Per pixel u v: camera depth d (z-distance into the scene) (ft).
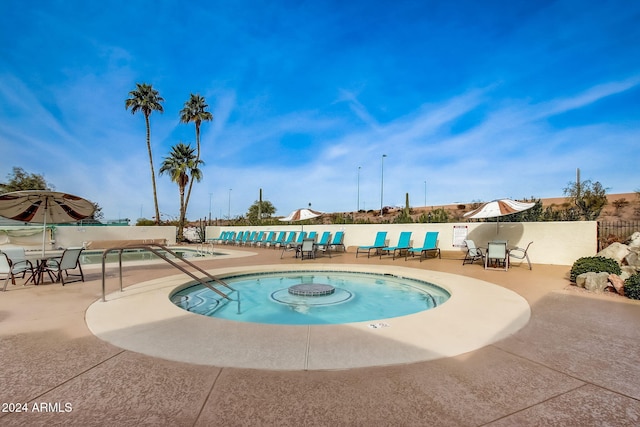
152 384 8.29
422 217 49.75
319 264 33.58
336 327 12.74
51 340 11.55
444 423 6.53
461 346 10.72
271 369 9.09
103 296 17.51
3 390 8.01
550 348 10.60
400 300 21.42
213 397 7.63
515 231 35.45
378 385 8.14
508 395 7.64
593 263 21.91
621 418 6.72
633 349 10.54
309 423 6.57
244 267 31.14
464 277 24.91
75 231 60.80
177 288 21.70
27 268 22.82
